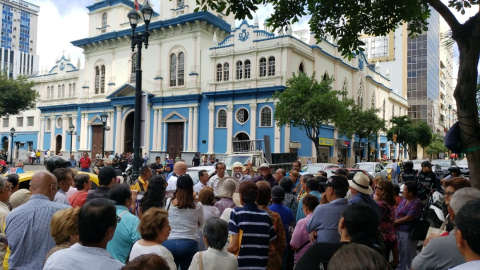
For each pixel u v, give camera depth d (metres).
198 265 4.07
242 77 33.19
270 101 31.52
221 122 34.38
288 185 7.28
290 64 31.03
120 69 41.03
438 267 3.46
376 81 48.31
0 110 33.28
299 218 6.63
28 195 5.19
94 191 5.69
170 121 36.84
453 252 3.42
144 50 39.31
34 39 135.62
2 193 5.10
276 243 5.20
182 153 35.31
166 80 37.53
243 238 4.75
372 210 3.49
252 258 4.70
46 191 4.39
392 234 5.75
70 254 3.00
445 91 103.00
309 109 24.67
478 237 2.38
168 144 37.34
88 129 42.59
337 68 38.06
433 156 73.94
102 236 3.09
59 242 3.61
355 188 5.40
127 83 38.25
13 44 129.00
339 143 38.09
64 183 5.80
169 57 37.56
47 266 2.98
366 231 3.42
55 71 47.22
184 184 5.21
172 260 3.98
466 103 5.32
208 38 36.78
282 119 26.06
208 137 34.59
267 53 31.88
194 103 35.34
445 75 102.88
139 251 3.89
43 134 47.47
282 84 30.92
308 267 3.44
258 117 32.25
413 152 70.81
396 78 78.44
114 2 41.56
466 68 5.33
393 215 6.66
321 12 8.59
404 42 78.56
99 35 41.62
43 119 47.50
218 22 36.44
